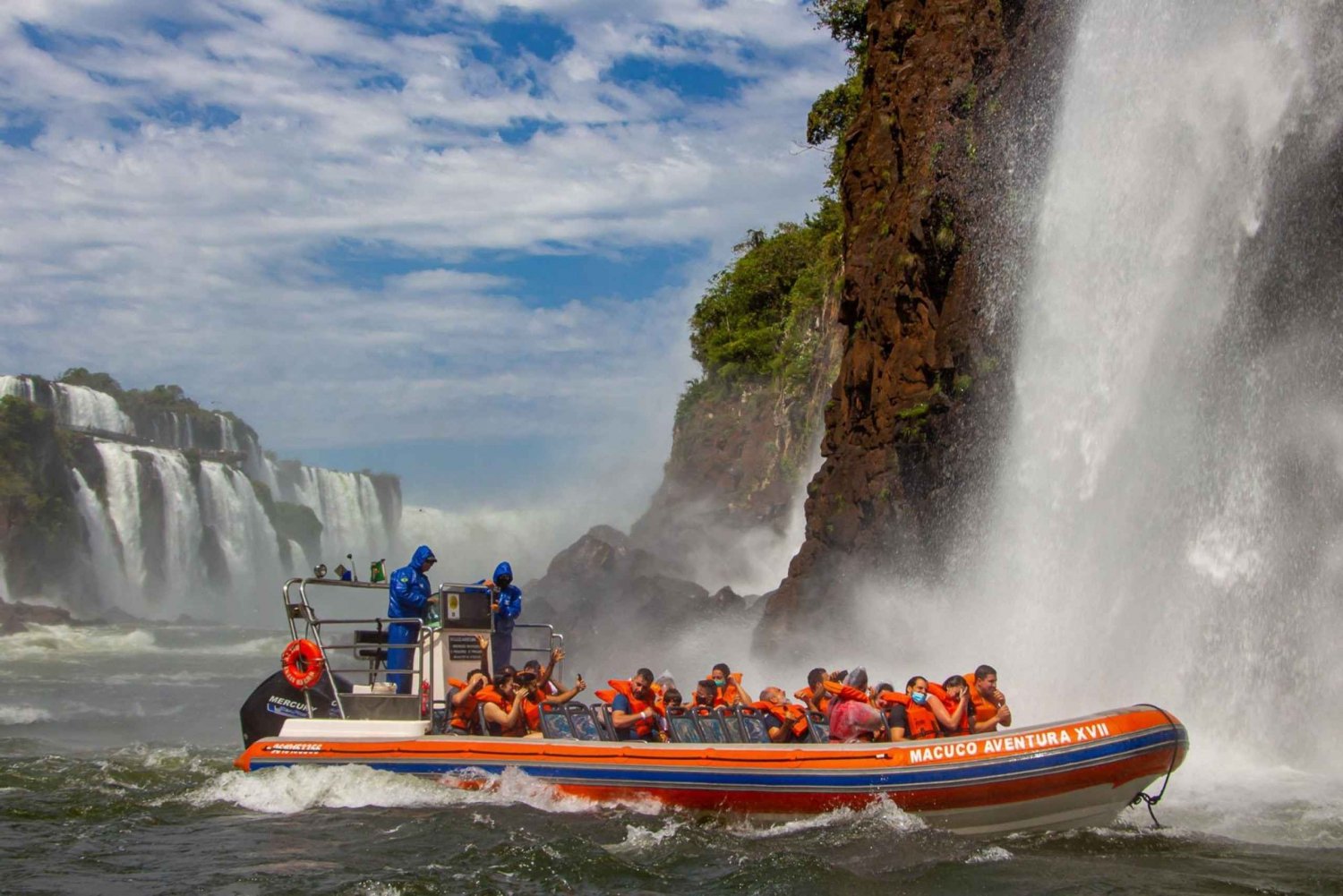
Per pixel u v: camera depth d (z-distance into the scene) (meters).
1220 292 20.62
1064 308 23.19
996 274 25.25
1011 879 12.11
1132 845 13.34
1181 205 21.38
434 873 12.30
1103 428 22.09
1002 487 24.14
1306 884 11.98
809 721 14.50
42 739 23.62
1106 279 22.50
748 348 69.19
